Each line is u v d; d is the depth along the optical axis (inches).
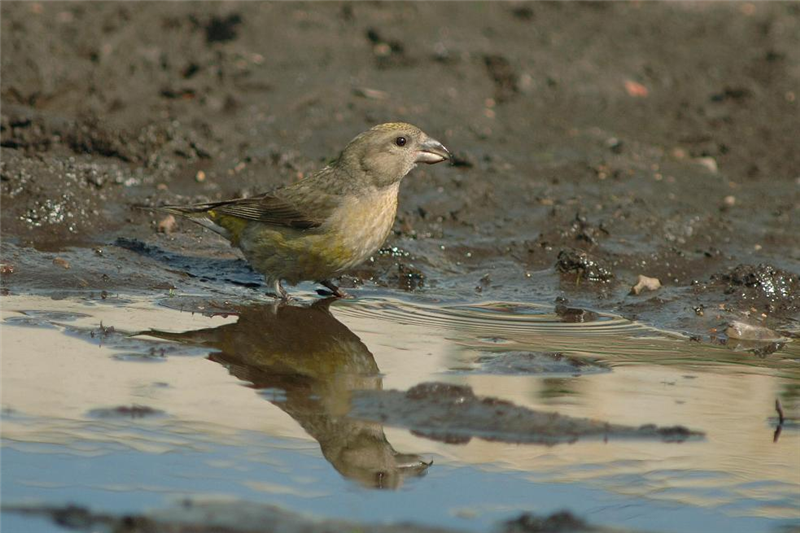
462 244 549.6
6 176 548.4
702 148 687.1
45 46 691.4
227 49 741.3
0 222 524.7
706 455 307.9
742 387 370.0
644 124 720.3
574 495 281.3
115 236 535.5
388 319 446.3
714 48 839.7
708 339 438.9
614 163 648.4
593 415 335.6
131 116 641.0
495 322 449.1
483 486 284.7
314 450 304.8
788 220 594.2
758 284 497.4
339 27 805.2
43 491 275.7
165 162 601.6
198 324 425.1
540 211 587.2
